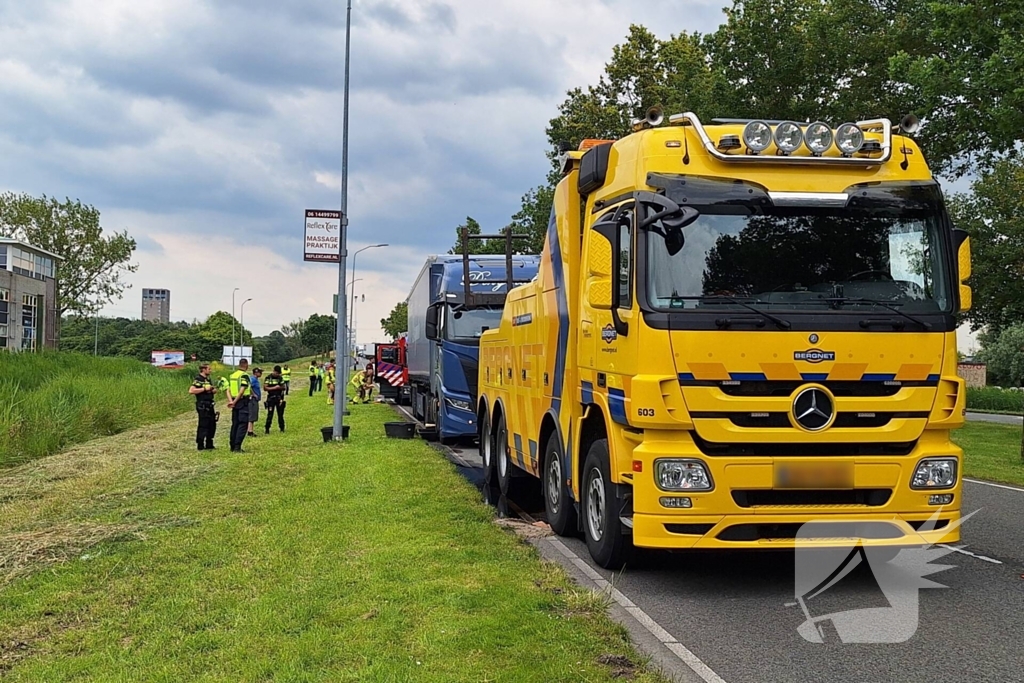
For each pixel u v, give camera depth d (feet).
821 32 66.69
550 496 29.73
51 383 80.94
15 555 26.08
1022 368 228.43
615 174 23.59
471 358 58.65
